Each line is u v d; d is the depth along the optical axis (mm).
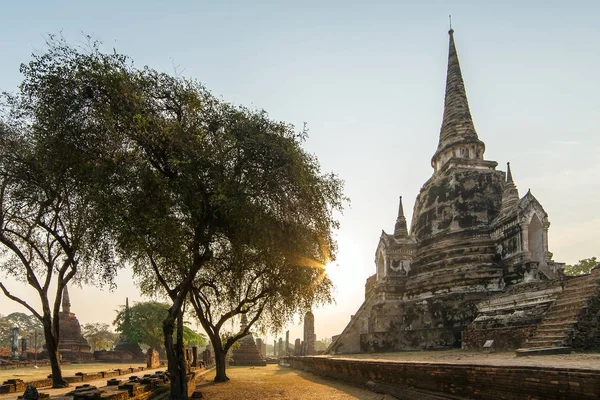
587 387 8180
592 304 18156
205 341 73062
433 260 35000
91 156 14109
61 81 13680
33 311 19266
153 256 16859
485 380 10992
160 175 14609
